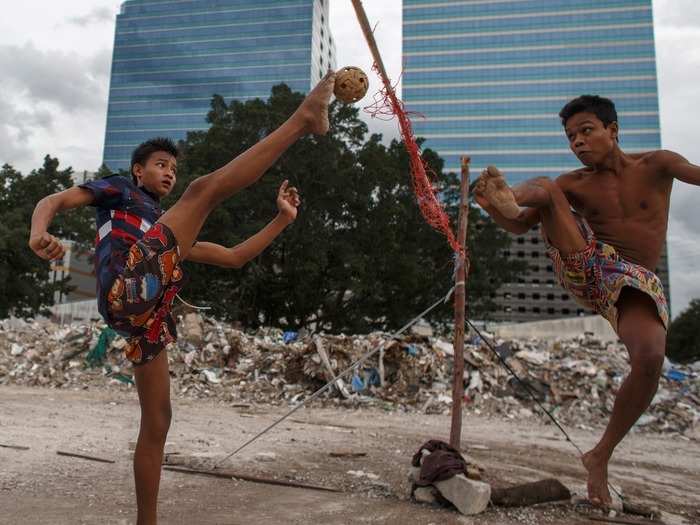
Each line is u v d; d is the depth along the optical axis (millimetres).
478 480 3457
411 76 109250
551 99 104625
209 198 2197
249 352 13719
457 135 105875
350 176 28219
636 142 99375
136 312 2100
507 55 107312
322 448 5562
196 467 4152
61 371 12305
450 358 12797
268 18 111438
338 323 31094
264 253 28766
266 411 9688
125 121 112500
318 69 114250
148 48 114625
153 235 2129
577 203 3514
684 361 57250
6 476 3600
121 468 4043
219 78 110625
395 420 9336
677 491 4664
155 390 2273
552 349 14766
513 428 9352
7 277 29797
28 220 31656
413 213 32094
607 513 3455
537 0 108000
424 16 111375
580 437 8750
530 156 103312
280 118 28297
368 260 28734
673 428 10336
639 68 102500
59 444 4930
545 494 3566
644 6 104625
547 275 106875
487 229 34938
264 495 3449
